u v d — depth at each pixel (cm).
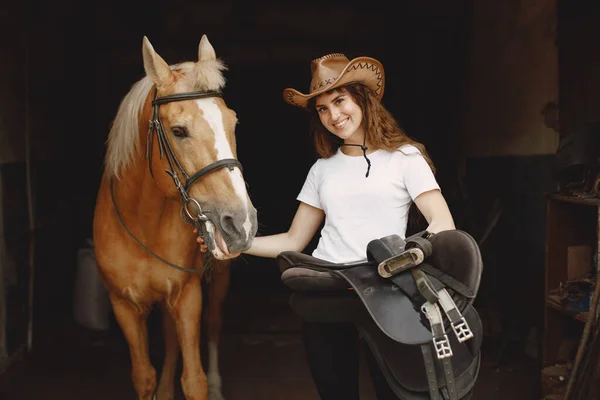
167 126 193
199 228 190
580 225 298
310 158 696
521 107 400
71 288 502
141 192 223
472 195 489
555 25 355
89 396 332
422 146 192
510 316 406
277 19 610
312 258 181
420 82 580
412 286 161
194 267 243
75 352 401
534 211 381
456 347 159
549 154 362
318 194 204
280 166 697
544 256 368
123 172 223
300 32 612
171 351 293
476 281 156
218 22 606
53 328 443
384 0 611
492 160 450
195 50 606
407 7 588
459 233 163
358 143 194
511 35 416
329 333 189
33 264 411
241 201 184
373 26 616
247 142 691
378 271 162
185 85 196
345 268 173
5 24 374
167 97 194
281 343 419
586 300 277
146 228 229
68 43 520
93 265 446
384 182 186
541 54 372
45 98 455
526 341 379
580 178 296
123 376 361
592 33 312
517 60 407
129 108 216
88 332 440
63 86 502
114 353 400
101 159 593
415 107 592
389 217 187
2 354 351
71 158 519
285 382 350
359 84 190
